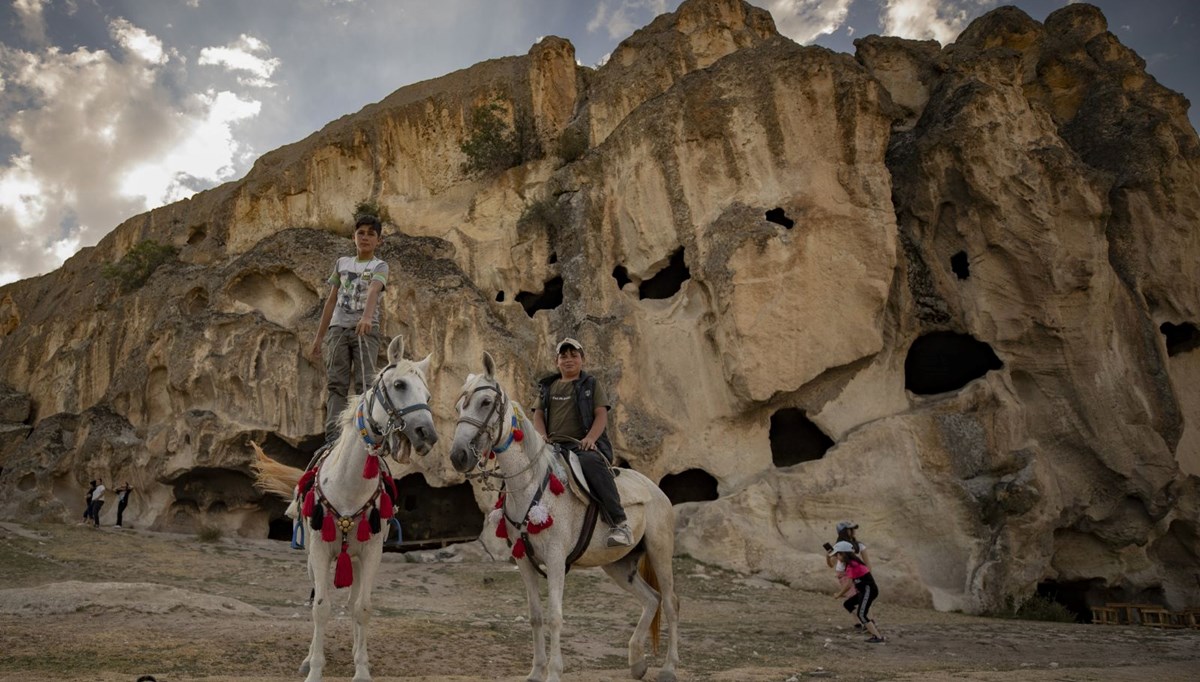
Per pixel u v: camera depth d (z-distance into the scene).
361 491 6.57
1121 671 10.08
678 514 21.83
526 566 7.20
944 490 20.52
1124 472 22.19
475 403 6.86
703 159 24.30
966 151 23.36
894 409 22.47
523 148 30.00
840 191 23.06
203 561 19.23
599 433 7.89
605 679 7.79
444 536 26.88
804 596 18.36
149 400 29.42
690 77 25.19
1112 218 25.52
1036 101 26.64
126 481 28.75
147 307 32.28
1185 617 21.72
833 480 21.14
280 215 31.81
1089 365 22.70
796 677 8.60
